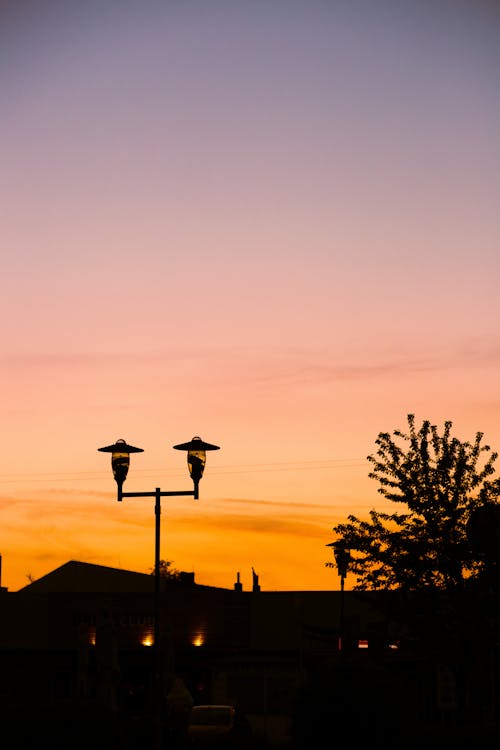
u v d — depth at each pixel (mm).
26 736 25953
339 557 40844
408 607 39500
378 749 15242
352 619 60750
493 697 43969
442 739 21922
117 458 31609
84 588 72312
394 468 41125
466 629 38531
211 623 68062
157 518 31484
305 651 51969
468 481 40469
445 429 41250
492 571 38719
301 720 15547
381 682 15641
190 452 31109
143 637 66188
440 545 39469
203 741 42031
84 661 48312
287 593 69062
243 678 62344
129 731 35531
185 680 66188
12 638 64750
